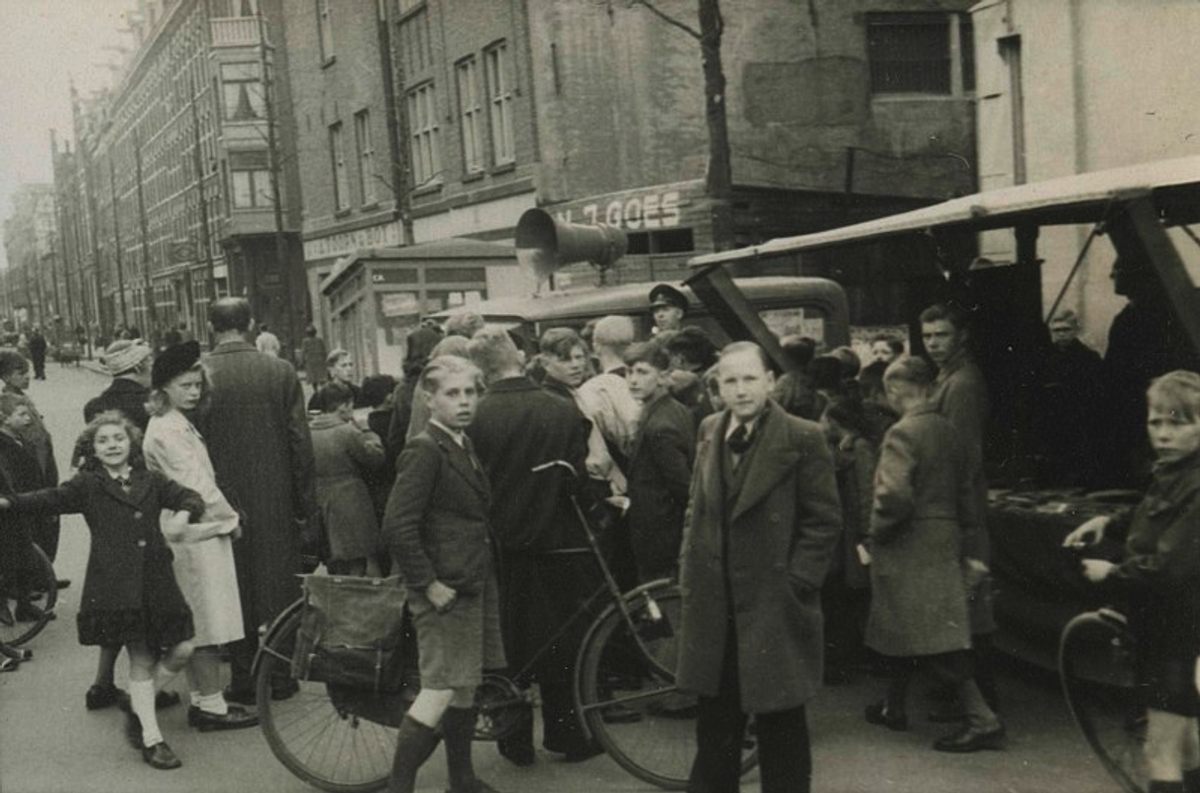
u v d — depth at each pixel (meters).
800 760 3.80
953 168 20.36
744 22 19.22
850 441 5.81
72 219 82.88
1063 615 5.22
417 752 4.28
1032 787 4.49
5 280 110.94
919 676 6.07
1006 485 6.27
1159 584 3.78
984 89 12.23
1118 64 10.70
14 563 7.23
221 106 40.53
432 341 6.76
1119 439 6.09
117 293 71.50
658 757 4.76
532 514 4.79
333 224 31.61
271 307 41.50
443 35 24.12
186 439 5.64
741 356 3.75
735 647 3.77
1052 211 5.88
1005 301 6.78
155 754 5.12
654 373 5.29
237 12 40.59
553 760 5.02
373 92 28.17
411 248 15.19
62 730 5.73
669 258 15.87
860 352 10.27
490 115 22.64
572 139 19.92
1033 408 6.62
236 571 5.95
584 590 4.87
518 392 4.86
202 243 46.97
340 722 5.52
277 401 6.09
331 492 7.16
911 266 7.30
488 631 4.53
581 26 19.83
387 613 4.57
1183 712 3.83
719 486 3.79
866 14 19.80
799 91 19.52
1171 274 4.54
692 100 19.30
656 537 5.22
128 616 5.10
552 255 8.84
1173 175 4.91
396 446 6.73
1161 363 5.63
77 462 6.20
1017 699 5.57
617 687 4.90
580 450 4.90
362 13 28.30
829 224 19.73
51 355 59.06
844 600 5.96
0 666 6.90
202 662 5.59
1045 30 11.35
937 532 4.92
